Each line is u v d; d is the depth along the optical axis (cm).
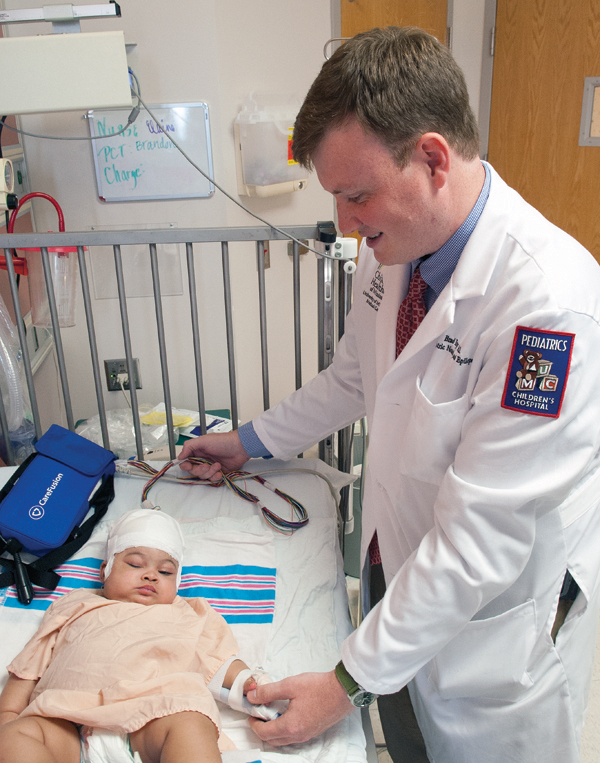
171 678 102
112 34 133
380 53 79
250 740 100
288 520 146
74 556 136
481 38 324
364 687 88
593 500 100
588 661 107
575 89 278
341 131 81
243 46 246
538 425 81
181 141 233
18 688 109
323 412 144
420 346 97
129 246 240
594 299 85
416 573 88
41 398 227
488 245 91
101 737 97
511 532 85
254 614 122
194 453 158
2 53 132
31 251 189
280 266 285
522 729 101
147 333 254
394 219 86
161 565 125
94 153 229
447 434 94
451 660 100
